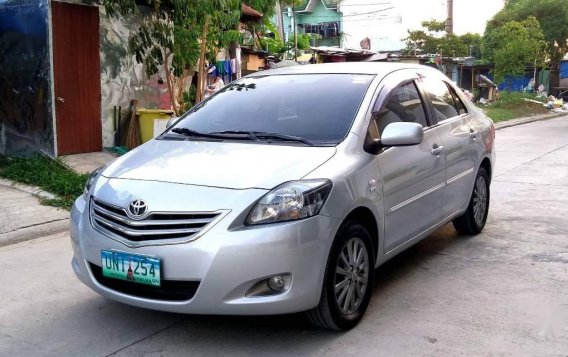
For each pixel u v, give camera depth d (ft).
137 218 11.02
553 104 100.22
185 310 10.77
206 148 13.12
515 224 21.11
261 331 12.30
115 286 11.65
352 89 14.47
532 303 13.76
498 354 11.25
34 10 28.45
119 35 31.83
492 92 107.14
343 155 12.38
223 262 10.43
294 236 10.67
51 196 23.97
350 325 12.30
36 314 13.38
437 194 15.85
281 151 12.51
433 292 14.52
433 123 16.20
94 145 31.09
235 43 43.96
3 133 30.66
